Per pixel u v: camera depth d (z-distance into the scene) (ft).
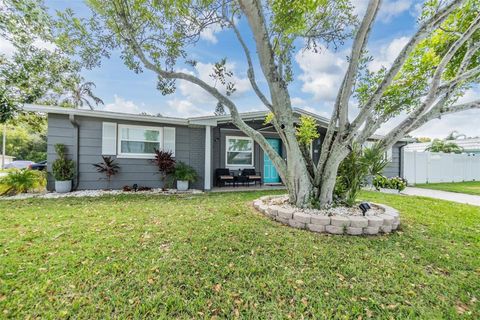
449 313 5.74
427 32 9.32
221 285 6.61
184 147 27.37
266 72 12.03
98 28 12.59
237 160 32.30
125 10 11.16
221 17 13.11
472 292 6.61
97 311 5.53
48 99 33.27
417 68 15.52
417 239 10.45
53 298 5.90
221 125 30.01
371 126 13.92
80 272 7.06
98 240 9.51
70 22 12.17
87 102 52.26
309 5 9.51
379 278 7.15
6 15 19.31
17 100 25.96
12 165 64.44
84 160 23.52
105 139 24.22
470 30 9.94
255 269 7.45
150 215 13.60
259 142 14.70
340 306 5.87
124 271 7.17
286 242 9.62
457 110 11.27
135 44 11.46
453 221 13.46
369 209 12.75
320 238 10.24
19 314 5.36
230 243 9.36
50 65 27.30
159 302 5.86
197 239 9.72
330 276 7.20
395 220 11.75
